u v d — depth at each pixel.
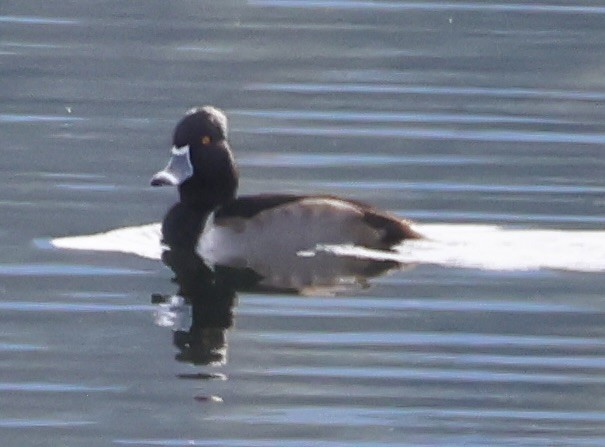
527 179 18.12
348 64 22.92
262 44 23.98
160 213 17.16
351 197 17.64
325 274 15.32
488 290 14.73
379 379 12.91
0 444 11.84
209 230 16.16
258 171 18.61
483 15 25.28
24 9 25.61
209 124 16.55
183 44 24.02
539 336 13.71
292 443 11.88
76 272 15.25
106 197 17.62
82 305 14.41
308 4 26.03
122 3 26.09
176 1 26.38
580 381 12.90
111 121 20.56
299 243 15.89
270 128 20.16
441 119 20.41
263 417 12.27
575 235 16.17
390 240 15.92
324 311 14.28
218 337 13.70
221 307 14.38
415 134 19.84
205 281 15.14
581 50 23.59
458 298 14.54
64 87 21.98
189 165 16.44
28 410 12.38
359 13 25.47
